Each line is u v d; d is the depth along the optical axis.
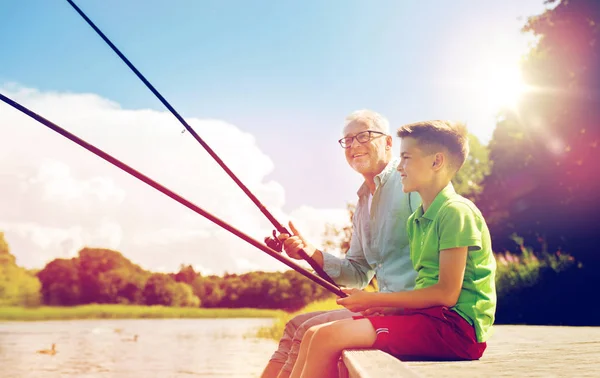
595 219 15.95
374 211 2.93
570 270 10.80
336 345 1.98
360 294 2.08
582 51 16.31
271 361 2.78
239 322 41.84
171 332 25.48
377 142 3.03
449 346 2.02
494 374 1.63
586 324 9.55
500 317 10.80
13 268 61.84
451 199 2.11
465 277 2.07
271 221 2.99
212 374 8.83
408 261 2.84
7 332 25.83
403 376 1.33
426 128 2.21
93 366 10.46
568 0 16.28
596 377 1.56
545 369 1.75
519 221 19.12
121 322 44.28
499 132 21.11
